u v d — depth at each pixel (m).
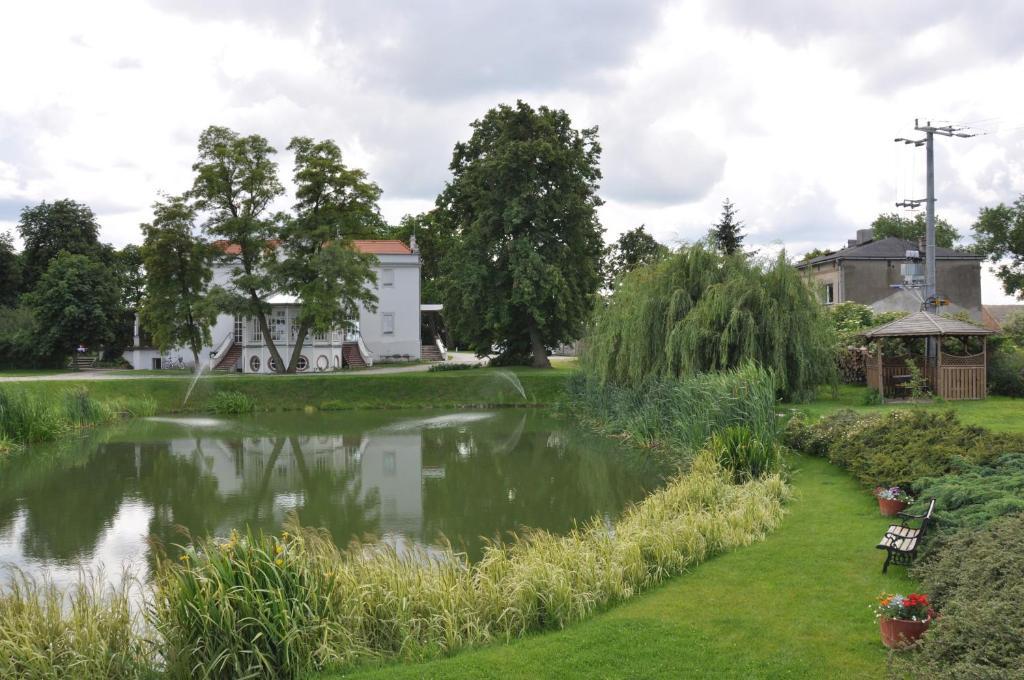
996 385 24.30
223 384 34.66
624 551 8.93
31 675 6.27
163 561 11.22
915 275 41.28
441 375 37.03
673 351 21.84
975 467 10.52
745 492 12.29
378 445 23.11
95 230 65.56
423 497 15.41
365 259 40.06
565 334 42.09
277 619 6.63
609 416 25.14
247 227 39.53
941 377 23.41
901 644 6.12
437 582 7.84
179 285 41.03
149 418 30.72
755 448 14.32
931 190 27.08
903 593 7.63
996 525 7.39
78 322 52.25
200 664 6.36
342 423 28.95
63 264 53.53
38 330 52.12
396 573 7.99
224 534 12.70
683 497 12.16
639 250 68.75
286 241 41.06
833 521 10.84
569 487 16.08
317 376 36.28
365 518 13.66
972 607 5.67
